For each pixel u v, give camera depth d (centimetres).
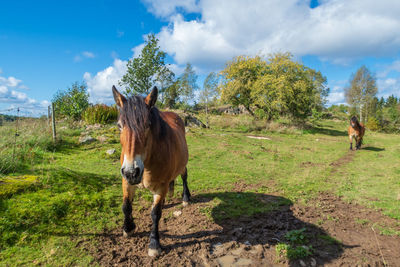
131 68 1445
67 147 737
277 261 270
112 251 275
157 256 270
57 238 285
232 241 308
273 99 2127
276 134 1798
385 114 3903
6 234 270
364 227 362
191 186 526
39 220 304
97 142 814
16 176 402
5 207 307
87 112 1198
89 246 281
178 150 324
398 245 311
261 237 324
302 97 2225
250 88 2188
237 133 1641
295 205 446
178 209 406
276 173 696
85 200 372
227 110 3662
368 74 4166
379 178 646
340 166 827
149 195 446
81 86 1502
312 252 288
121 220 347
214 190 513
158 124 269
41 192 363
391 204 450
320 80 4738
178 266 257
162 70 1526
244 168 727
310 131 2122
